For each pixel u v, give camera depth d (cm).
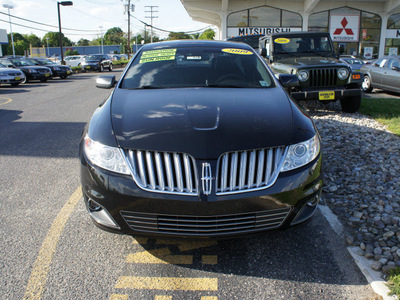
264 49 882
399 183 402
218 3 2411
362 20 2448
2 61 2081
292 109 291
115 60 5228
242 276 251
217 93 317
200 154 234
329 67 752
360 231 307
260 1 2389
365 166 455
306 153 256
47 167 477
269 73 377
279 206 242
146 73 372
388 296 225
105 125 268
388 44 2505
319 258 271
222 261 268
